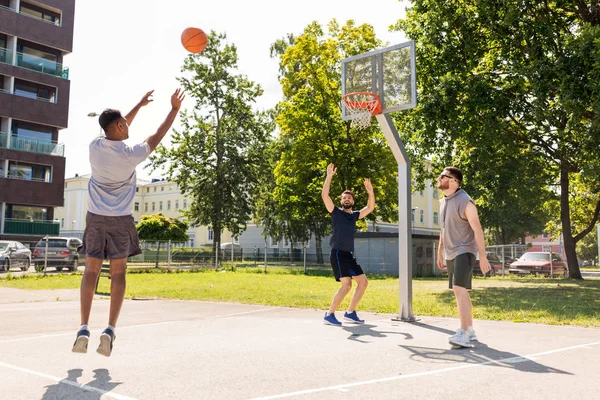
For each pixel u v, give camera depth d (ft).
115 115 13.23
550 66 49.26
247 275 82.58
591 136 47.34
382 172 107.55
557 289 49.93
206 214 134.10
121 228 13.12
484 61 60.85
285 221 149.79
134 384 11.28
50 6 131.34
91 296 12.72
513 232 166.20
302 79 111.24
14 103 123.34
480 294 43.01
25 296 39.09
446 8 56.90
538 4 54.65
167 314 26.99
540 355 15.15
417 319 24.84
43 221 126.62
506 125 54.34
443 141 58.59
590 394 10.66
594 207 96.02
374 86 27.02
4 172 122.11
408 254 24.43
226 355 14.94
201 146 134.41
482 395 10.53
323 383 11.51
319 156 110.11
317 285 55.11
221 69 135.13
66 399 9.93
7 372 12.42
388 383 11.53
